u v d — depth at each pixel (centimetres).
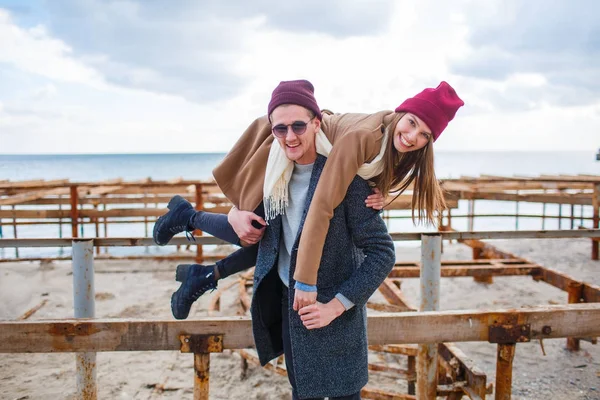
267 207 170
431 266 322
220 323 218
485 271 505
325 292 167
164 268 819
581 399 381
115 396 386
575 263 877
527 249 1016
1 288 686
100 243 294
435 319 225
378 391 343
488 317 226
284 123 154
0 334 213
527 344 490
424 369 293
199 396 221
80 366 282
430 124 158
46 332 214
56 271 799
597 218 909
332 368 171
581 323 230
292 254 163
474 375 279
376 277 159
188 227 206
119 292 675
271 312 188
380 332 223
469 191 949
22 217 863
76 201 865
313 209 152
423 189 173
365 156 156
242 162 190
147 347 218
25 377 413
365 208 161
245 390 399
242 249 198
